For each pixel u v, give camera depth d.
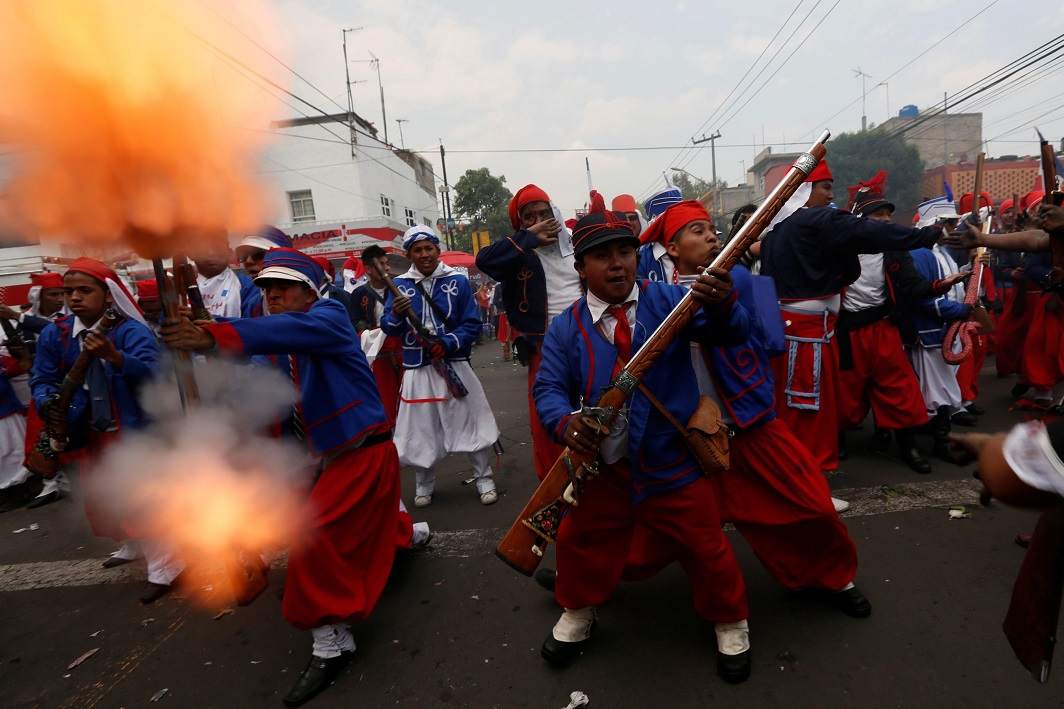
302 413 2.31
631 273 1.92
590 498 2.10
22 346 4.89
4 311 4.84
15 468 4.89
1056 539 1.29
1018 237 2.55
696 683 2.09
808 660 2.14
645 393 1.93
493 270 3.32
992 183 32.09
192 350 1.87
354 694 2.21
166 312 1.80
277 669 2.43
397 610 2.73
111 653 2.65
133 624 2.87
